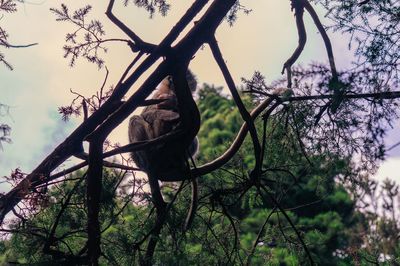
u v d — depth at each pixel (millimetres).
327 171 7211
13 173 6297
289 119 7156
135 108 6684
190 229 7297
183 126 6750
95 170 6441
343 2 6414
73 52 6582
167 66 6703
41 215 6754
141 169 7145
